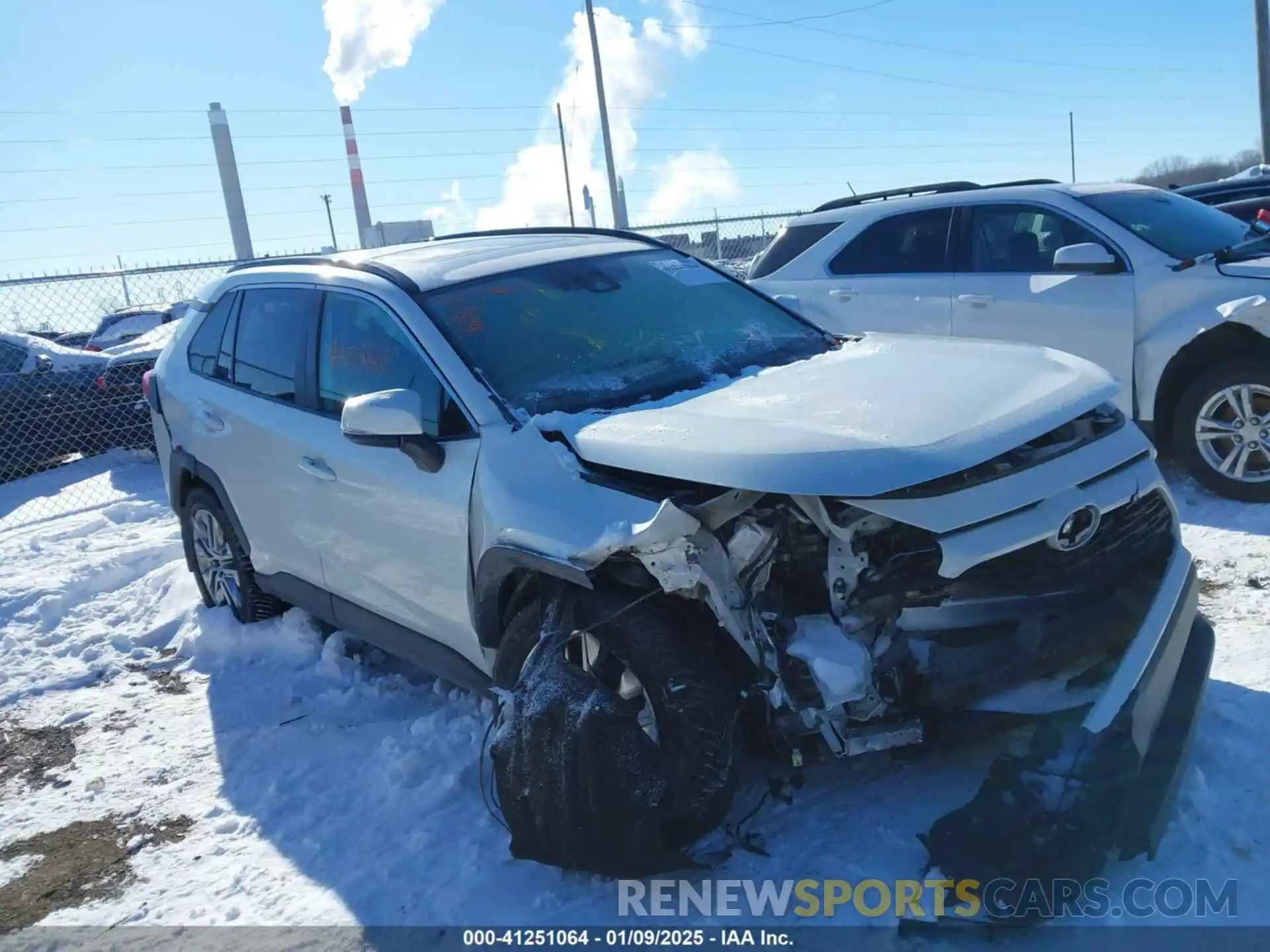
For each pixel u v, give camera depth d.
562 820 2.83
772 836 3.08
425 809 3.53
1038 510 2.88
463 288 3.98
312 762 4.01
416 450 3.50
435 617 3.71
